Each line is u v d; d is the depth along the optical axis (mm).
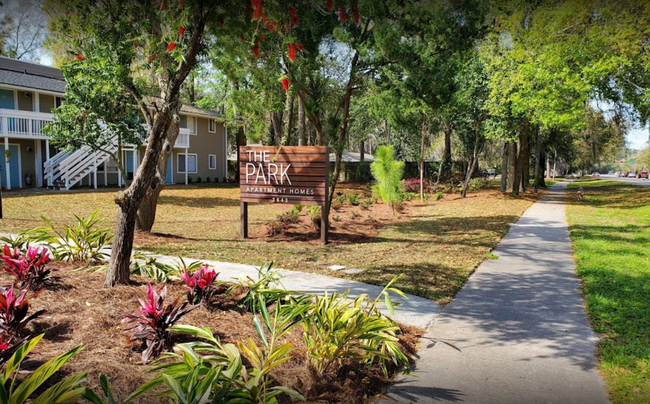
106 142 17438
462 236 12617
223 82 17016
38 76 25141
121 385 3008
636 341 4824
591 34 11578
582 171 86875
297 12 6613
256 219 16484
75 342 3799
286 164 11648
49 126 17281
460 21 10938
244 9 6223
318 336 3748
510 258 9602
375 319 3980
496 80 18609
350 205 21359
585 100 16156
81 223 7145
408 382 3893
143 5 6898
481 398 3607
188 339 4039
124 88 10164
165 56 6855
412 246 11016
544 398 3617
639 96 16266
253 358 3252
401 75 11945
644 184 39406
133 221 5582
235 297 5387
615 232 13164
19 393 2207
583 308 6109
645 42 11758
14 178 23766
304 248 10594
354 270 8211
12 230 11055
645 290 6836
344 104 13484
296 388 3344
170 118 5578
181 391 2408
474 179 33125
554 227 14492
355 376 3781
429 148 35062
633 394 3688
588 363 4336
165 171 11750
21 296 3758
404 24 11016
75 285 5395
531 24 11961
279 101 12445
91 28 7039
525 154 30438
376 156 18094
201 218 16359
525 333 5145
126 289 5234
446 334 5102
